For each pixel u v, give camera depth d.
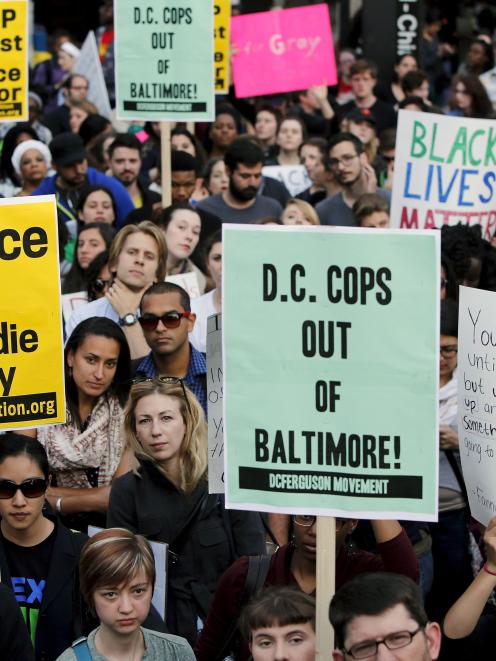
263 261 4.92
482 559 6.54
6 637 5.15
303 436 4.93
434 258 4.86
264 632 4.77
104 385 6.89
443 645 5.48
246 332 4.95
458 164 9.48
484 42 18.56
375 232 4.87
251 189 10.95
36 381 5.72
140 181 12.24
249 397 4.96
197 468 6.04
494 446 5.43
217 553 6.02
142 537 5.16
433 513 4.89
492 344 5.41
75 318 8.23
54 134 15.56
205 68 9.95
